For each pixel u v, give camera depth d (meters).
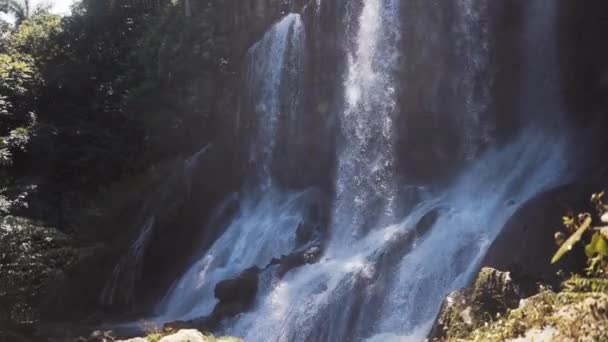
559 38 14.78
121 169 30.56
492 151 15.52
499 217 12.49
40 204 27.66
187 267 21.94
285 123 21.67
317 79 20.42
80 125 32.09
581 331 5.26
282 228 18.64
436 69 16.62
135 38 35.19
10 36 41.59
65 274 19.69
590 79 14.27
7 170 29.44
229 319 13.91
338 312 12.16
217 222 22.38
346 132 18.91
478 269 10.43
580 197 10.00
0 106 30.52
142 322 16.80
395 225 14.96
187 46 27.97
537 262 9.49
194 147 27.27
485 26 15.95
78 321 17.84
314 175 20.06
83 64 35.28
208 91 26.64
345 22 19.56
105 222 24.95
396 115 17.34
